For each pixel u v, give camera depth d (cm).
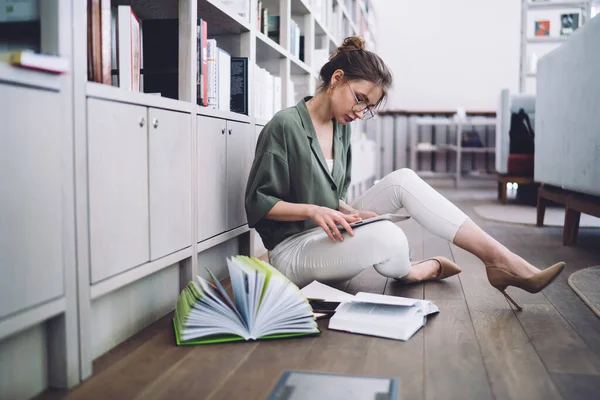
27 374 104
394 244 162
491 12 730
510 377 114
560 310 163
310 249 167
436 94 750
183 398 104
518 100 497
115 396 105
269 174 165
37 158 98
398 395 105
